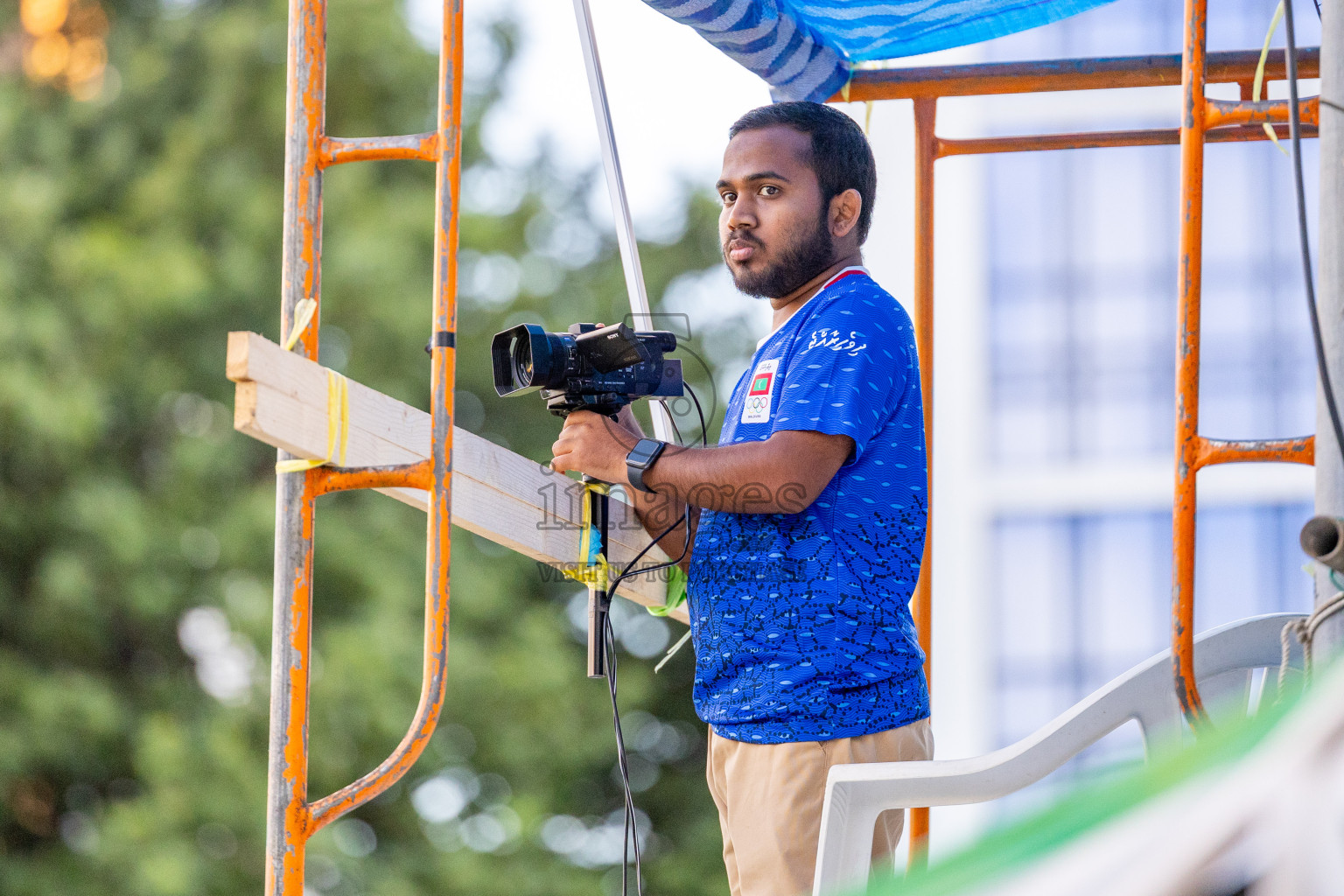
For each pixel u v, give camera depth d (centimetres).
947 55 1633
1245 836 115
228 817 2205
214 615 2453
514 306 2667
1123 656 1683
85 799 2414
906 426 540
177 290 2309
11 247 2350
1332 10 415
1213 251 1686
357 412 439
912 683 521
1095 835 123
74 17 2705
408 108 2598
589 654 559
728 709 520
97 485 2353
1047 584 1702
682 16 633
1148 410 1702
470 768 2375
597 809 2600
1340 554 365
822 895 465
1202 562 1669
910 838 644
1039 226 1727
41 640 2392
